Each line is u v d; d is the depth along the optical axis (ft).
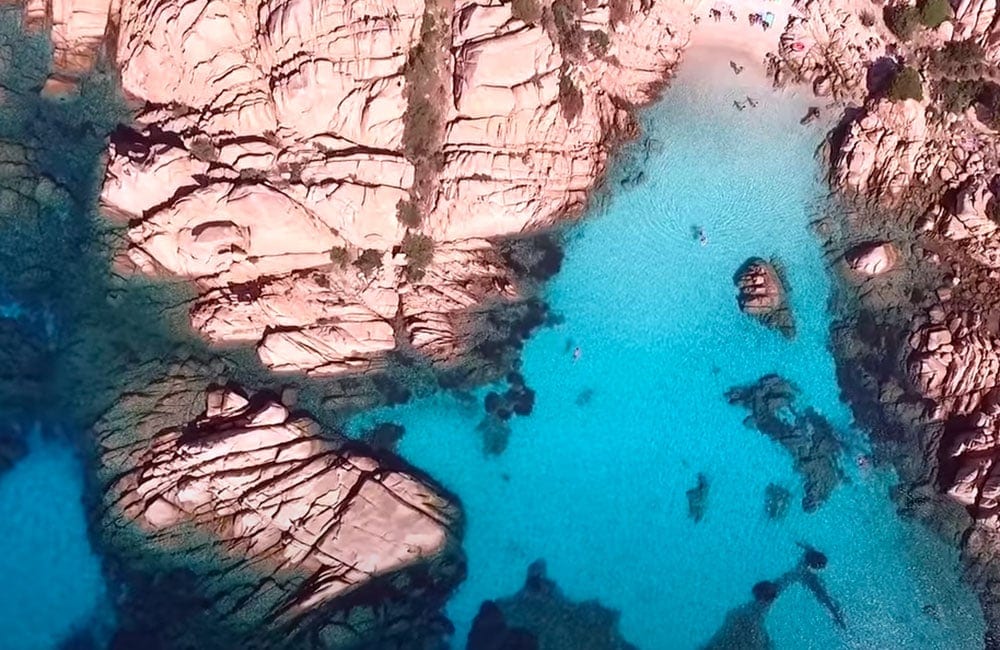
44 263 145.38
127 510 129.18
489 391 143.74
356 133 140.36
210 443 128.57
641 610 132.26
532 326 147.74
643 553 135.54
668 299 150.00
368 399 141.59
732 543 136.46
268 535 127.54
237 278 141.90
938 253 149.69
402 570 130.21
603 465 140.46
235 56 140.56
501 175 145.89
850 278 150.41
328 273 144.56
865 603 132.46
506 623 129.39
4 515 130.93
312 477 130.62
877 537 136.15
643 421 142.92
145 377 138.41
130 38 148.25
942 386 140.67
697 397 144.46
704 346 147.43
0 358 138.62
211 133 141.79
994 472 133.28
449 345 145.18
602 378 145.38
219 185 137.80
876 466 140.05
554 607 131.34
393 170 139.54
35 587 126.82
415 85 139.33
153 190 140.77
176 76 145.07
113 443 133.39
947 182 150.51
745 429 142.51
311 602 123.95
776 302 148.97
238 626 122.93
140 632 122.72
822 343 147.64
